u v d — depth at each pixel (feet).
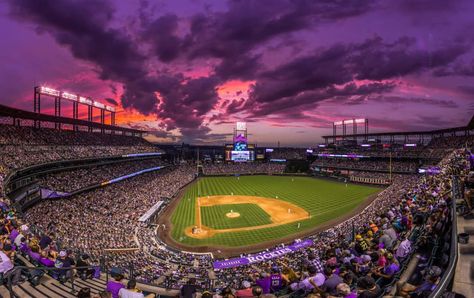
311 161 423.64
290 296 31.22
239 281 72.49
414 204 66.80
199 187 285.02
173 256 107.76
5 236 45.52
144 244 119.03
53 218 121.60
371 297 22.62
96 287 40.81
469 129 263.70
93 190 183.52
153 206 180.34
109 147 247.91
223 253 115.44
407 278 28.94
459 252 24.58
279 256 103.60
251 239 132.05
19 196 118.52
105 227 129.08
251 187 285.02
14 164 128.47
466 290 18.88
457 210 36.24
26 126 185.47
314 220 161.48
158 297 46.21
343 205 195.72
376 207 143.02
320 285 30.22
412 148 314.35
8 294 31.42
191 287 29.55
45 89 199.21
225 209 191.01
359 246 44.16
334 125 423.23
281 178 359.66
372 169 312.09
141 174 277.23
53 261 38.88
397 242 43.04
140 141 330.13
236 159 414.41
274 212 182.50
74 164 186.80
